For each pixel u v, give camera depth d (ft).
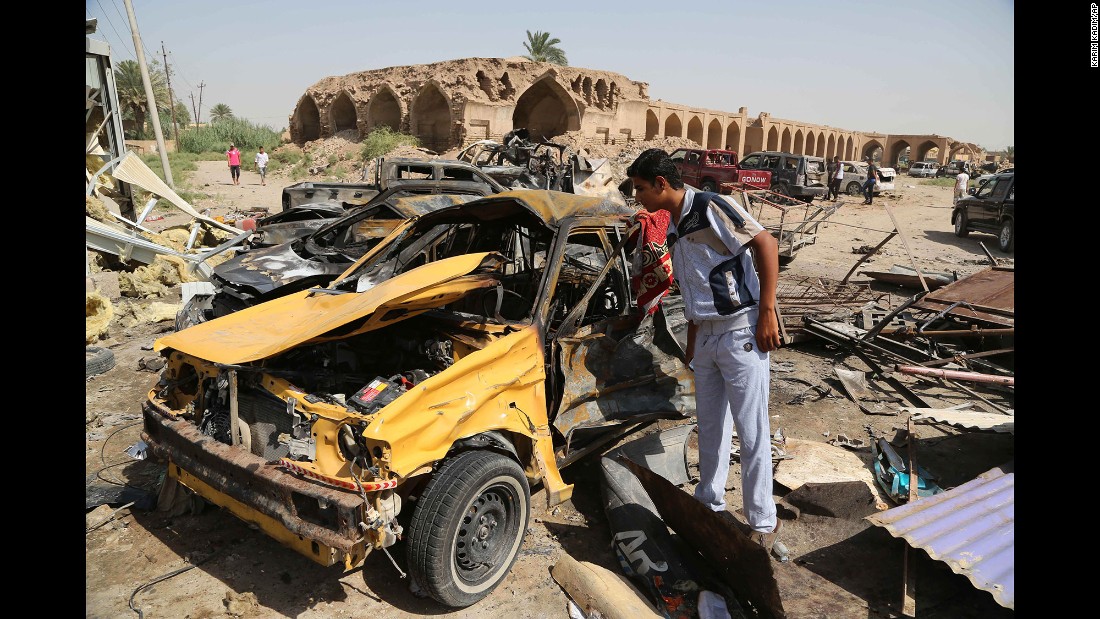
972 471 14.97
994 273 25.35
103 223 32.91
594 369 12.73
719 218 10.43
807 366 22.43
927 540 10.27
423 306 11.72
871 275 33.96
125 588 10.64
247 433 10.77
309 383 11.07
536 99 115.75
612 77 115.65
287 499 9.36
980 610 10.32
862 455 15.74
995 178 50.39
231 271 19.80
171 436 11.00
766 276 10.27
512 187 38.52
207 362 11.16
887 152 232.53
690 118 135.44
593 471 14.66
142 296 28.25
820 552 11.84
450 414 9.95
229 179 92.48
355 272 15.26
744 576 10.03
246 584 10.85
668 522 11.66
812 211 69.46
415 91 104.17
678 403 14.01
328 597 10.60
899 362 21.91
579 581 10.61
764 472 11.43
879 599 10.60
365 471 9.21
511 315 14.75
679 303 15.29
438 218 15.38
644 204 11.33
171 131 163.22
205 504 12.87
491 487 10.41
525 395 11.38
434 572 9.68
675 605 10.23
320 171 99.45
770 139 165.07
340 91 112.98
